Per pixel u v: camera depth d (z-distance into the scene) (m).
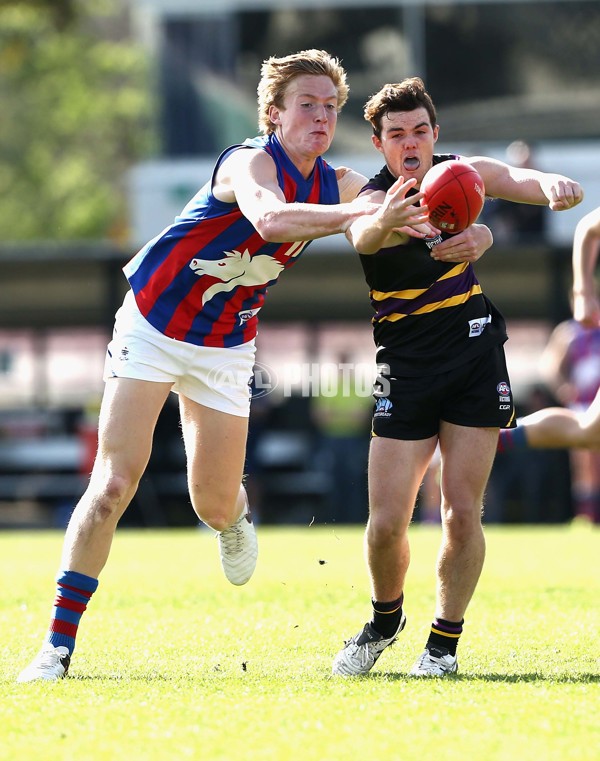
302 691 15.91
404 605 24.67
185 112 67.06
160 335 18.75
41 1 87.12
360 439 55.44
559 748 12.87
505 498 56.00
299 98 17.81
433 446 18.16
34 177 155.38
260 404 56.19
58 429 63.53
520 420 27.42
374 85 64.88
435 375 17.72
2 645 20.33
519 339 61.69
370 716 14.31
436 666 17.56
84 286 61.25
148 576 30.75
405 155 17.94
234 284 18.94
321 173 18.41
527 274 59.06
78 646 20.02
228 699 15.35
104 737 13.52
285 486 57.22
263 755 12.72
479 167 18.33
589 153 60.06
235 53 66.75
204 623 22.44
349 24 65.44
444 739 13.26
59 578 18.02
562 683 16.30
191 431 20.06
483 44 65.25
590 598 25.38
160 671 17.89
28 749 13.05
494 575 30.16
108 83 157.12
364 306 61.12
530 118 65.06
